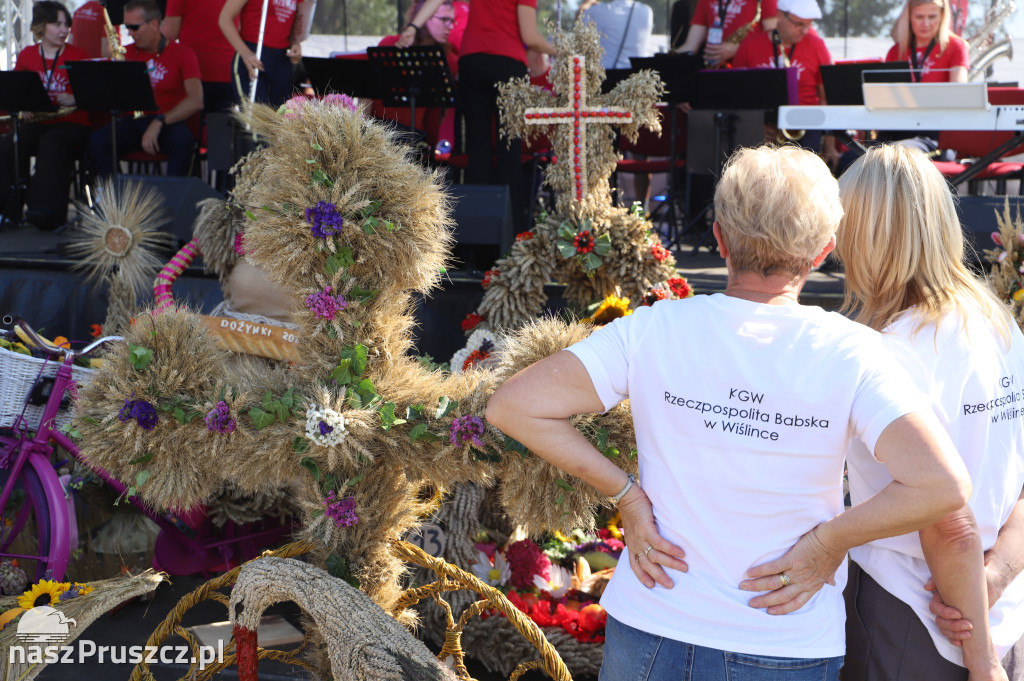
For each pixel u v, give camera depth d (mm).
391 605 2113
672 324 1404
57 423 2861
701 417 1348
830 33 7609
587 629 2631
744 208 1354
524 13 4500
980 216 3805
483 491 2789
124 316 3537
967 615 1439
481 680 2623
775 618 1325
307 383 1981
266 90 5734
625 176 7266
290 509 2959
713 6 6094
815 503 1334
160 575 2389
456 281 3863
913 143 5016
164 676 2627
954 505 1234
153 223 4418
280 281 1972
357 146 1902
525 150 5312
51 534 2748
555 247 2914
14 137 6297
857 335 1344
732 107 5145
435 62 4902
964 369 1510
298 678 2477
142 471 1928
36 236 5945
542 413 1426
